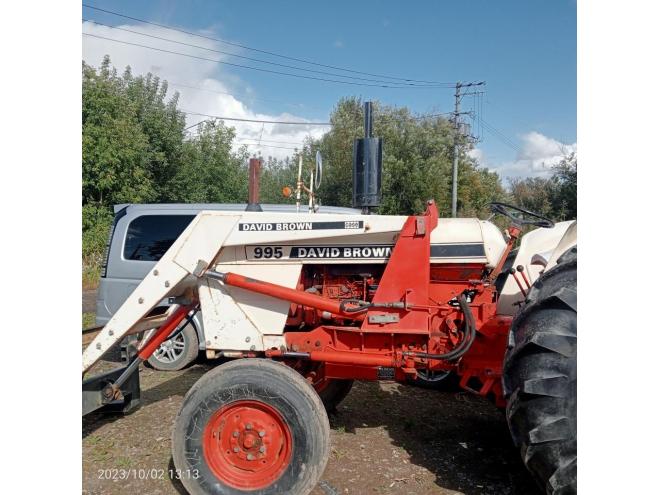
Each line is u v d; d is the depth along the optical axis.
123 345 4.01
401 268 2.99
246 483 2.65
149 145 17.22
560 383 2.23
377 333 3.03
